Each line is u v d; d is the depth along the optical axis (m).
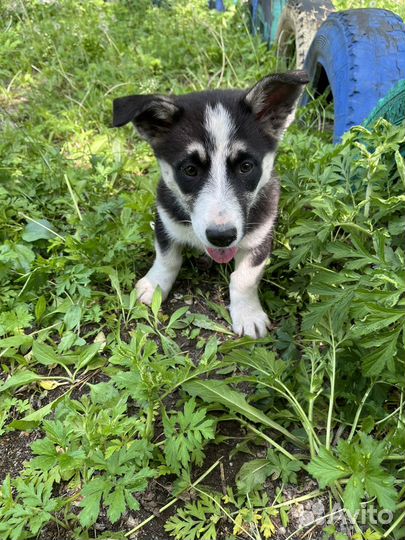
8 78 0.79
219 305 0.42
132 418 0.30
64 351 0.38
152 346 0.32
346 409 0.31
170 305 0.43
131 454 0.27
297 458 0.30
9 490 0.27
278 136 0.42
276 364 0.32
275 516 0.28
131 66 0.78
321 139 0.59
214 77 0.76
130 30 0.93
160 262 0.42
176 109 0.38
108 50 0.82
